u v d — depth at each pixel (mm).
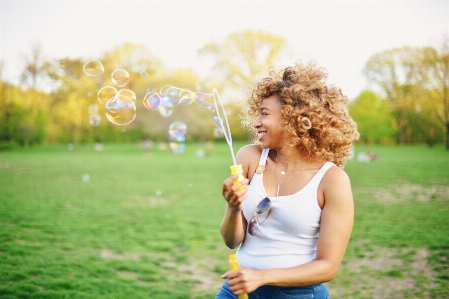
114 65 37281
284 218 1350
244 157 1527
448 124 34031
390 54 37375
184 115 38875
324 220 1329
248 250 1423
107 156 26234
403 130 42781
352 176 13391
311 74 1447
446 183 11469
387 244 5238
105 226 6289
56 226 6227
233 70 36938
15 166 17766
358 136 1500
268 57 37094
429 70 34719
